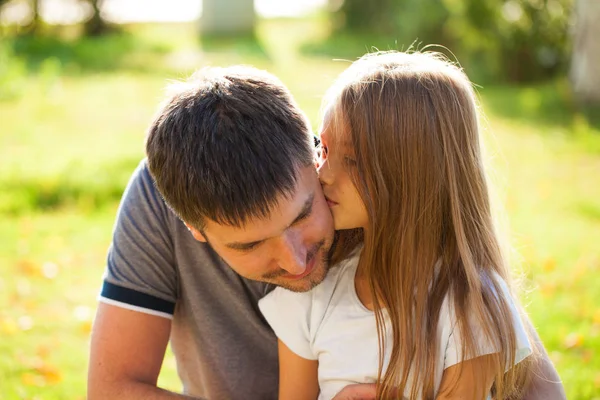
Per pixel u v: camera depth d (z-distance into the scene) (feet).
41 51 51.21
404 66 6.84
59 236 20.68
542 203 22.91
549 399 7.15
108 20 59.06
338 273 7.26
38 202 23.06
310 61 51.21
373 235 6.72
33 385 13.26
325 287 7.22
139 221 7.33
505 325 6.53
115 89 41.19
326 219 6.47
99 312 7.33
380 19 64.75
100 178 24.45
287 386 7.36
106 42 53.93
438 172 6.66
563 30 43.32
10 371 13.76
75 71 46.06
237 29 61.57
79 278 18.20
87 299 17.10
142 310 7.28
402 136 6.59
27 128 31.86
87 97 38.96
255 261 6.41
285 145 6.18
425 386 6.59
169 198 6.48
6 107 35.86
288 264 6.29
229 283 7.47
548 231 20.30
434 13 49.57
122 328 7.23
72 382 13.44
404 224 6.67
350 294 7.13
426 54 7.46
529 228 20.49
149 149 6.57
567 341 14.19
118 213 7.55
